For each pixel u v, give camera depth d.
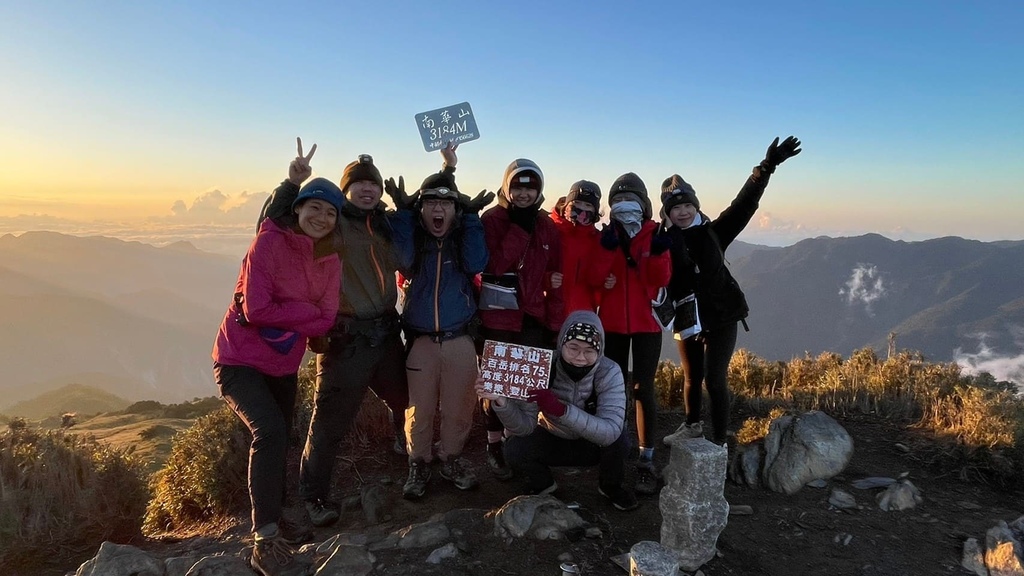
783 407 6.01
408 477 4.23
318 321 3.29
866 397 5.92
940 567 3.32
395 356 4.06
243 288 3.21
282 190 3.52
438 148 4.40
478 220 3.96
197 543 3.84
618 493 3.81
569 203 4.37
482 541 3.27
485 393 3.63
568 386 3.88
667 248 4.09
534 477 3.92
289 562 3.03
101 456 4.50
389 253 3.70
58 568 3.65
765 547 3.50
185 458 4.65
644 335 4.25
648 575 2.61
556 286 4.29
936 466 4.57
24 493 3.91
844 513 3.89
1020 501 4.05
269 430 3.10
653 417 4.18
